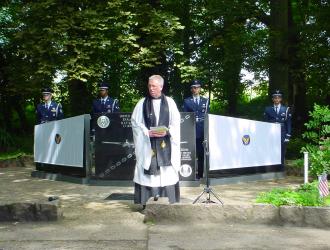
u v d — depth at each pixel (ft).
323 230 22.26
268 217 23.18
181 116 33.06
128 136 33.22
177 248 19.30
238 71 70.74
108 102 40.68
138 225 22.90
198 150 35.55
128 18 50.03
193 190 31.50
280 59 58.85
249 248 19.34
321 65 60.64
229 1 57.41
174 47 53.83
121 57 53.21
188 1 64.18
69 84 58.85
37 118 40.14
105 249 19.24
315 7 60.64
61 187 33.01
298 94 73.26
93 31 48.37
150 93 25.23
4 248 19.44
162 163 24.72
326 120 27.99
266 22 61.87
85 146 34.37
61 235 21.27
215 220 23.41
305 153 27.43
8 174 40.47
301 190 25.99
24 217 23.76
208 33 66.08
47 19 49.24
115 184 33.32
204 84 71.26
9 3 57.72
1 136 57.77
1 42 57.26
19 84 52.54
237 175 35.55
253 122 36.45
